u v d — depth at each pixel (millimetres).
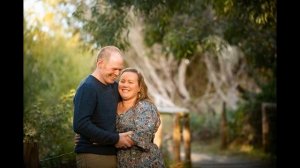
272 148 8602
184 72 12156
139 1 5285
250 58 7496
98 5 5375
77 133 3201
